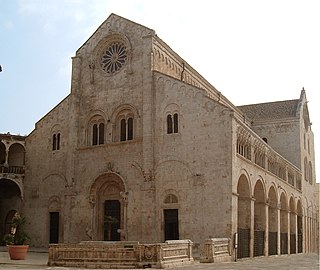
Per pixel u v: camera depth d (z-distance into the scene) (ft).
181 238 156.25
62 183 191.31
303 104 287.48
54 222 192.03
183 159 161.79
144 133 170.71
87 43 196.75
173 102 167.84
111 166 177.37
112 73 186.80
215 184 153.79
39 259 131.54
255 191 187.21
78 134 190.08
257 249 175.73
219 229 150.10
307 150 295.28
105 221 176.04
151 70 174.29
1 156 225.56
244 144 168.96
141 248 103.91
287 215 227.61
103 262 104.88
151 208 164.14
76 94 192.95
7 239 131.64
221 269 101.65
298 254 229.45
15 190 215.10
